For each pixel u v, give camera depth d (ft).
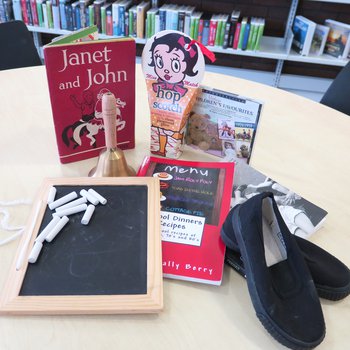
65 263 1.77
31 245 1.83
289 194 2.34
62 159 2.58
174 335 1.60
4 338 1.55
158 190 2.20
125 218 2.01
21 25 4.38
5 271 1.81
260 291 1.60
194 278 1.81
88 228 1.94
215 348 1.57
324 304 1.78
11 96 3.39
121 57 2.36
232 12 7.51
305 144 2.99
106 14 7.31
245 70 8.32
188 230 2.05
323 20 7.79
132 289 1.67
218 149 2.72
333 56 7.36
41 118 3.11
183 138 2.74
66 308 1.60
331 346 1.59
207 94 2.50
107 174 2.32
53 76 2.24
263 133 3.10
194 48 2.30
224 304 1.75
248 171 2.52
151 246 1.86
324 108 3.51
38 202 2.09
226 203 2.23
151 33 7.43
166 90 2.48
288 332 1.52
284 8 7.69
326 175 2.66
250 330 1.64
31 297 1.63
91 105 2.46
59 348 1.53
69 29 7.68
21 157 2.64
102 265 1.77
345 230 2.20
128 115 2.63
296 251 1.79
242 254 1.76
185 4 7.89
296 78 8.22
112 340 1.57
